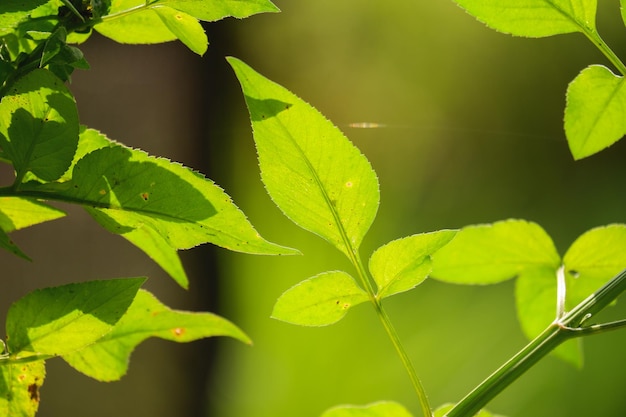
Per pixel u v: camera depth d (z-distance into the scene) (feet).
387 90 24.35
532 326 5.15
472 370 19.11
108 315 2.91
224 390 16.37
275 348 19.48
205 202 2.79
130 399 14.97
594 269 4.85
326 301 3.58
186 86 15.75
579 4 3.57
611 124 3.74
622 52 22.47
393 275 3.56
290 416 18.81
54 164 2.80
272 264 19.92
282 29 21.58
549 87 23.50
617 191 21.88
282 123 3.29
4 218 3.36
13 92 2.70
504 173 23.29
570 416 17.11
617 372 17.31
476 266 5.10
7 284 14.14
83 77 15.34
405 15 23.77
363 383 19.42
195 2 2.97
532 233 4.93
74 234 14.58
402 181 23.73
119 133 15.47
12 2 2.80
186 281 3.72
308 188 3.42
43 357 2.92
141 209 2.81
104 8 2.99
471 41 24.06
